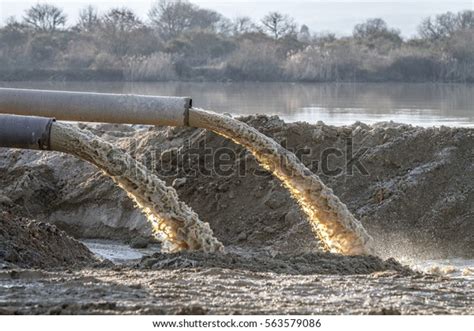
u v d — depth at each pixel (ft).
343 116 221.87
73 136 78.54
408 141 116.16
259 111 238.48
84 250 89.30
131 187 78.38
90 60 460.55
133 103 87.25
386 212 107.96
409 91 363.15
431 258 103.09
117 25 494.18
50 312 54.34
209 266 70.49
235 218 112.57
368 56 474.49
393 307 57.62
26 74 442.09
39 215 120.67
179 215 78.18
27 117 78.95
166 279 64.54
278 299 59.31
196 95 318.45
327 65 464.24
